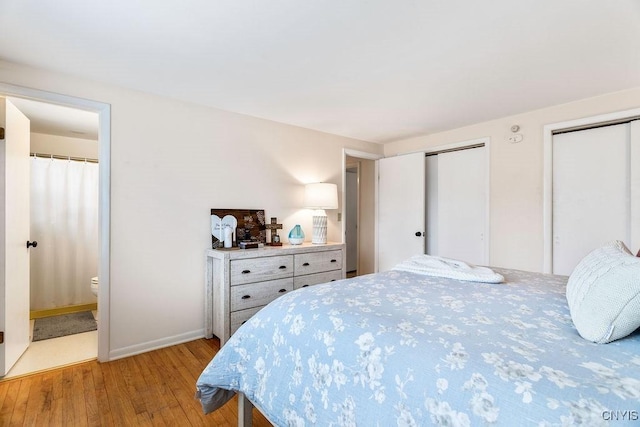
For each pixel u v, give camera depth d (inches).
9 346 86.9
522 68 86.5
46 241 140.3
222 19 64.3
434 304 51.3
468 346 35.2
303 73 89.4
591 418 24.0
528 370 29.8
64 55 78.7
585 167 113.3
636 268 35.6
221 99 109.2
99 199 94.7
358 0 58.4
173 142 107.5
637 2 58.5
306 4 59.6
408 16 63.3
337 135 159.5
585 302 38.0
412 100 111.0
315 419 41.9
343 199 161.8
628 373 28.6
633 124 102.3
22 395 74.9
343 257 134.6
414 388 33.1
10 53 77.6
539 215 122.1
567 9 60.9
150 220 102.6
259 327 56.0
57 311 141.6
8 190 86.0
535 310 48.0
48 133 148.3
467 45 74.4
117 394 75.6
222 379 56.4
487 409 28.1
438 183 161.3
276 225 129.8
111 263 95.2
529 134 124.7
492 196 135.8
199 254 112.8
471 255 146.8
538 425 25.1
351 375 39.3
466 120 135.4
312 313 50.1
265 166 131.3
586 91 103.5
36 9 60.7
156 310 103.3
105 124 94.8
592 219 111.8
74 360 94.1
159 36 70.5
